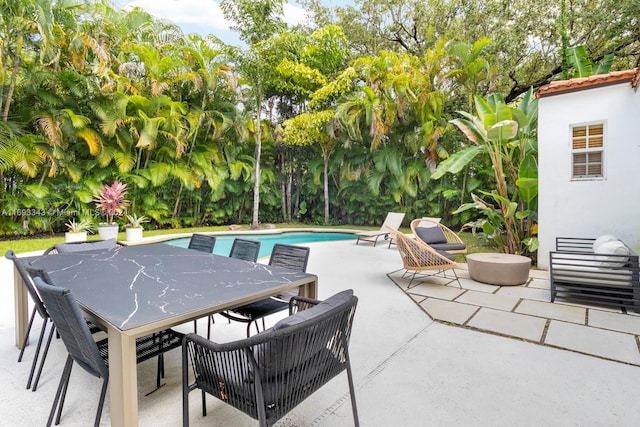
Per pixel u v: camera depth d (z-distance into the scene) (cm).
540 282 462
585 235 505
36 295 217
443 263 438
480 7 996
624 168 475
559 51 930
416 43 1180
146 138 876
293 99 1263
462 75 888
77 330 151
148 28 995
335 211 1294
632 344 270
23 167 693
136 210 955
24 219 795
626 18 815
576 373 227
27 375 224
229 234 998
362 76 1073
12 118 760
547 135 531
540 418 180
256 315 245
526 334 290
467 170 919
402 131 1048
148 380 219
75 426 174
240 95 1112
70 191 827
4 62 692
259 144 1126
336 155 1162
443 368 234
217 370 144
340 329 157
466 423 177
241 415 184
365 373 227
